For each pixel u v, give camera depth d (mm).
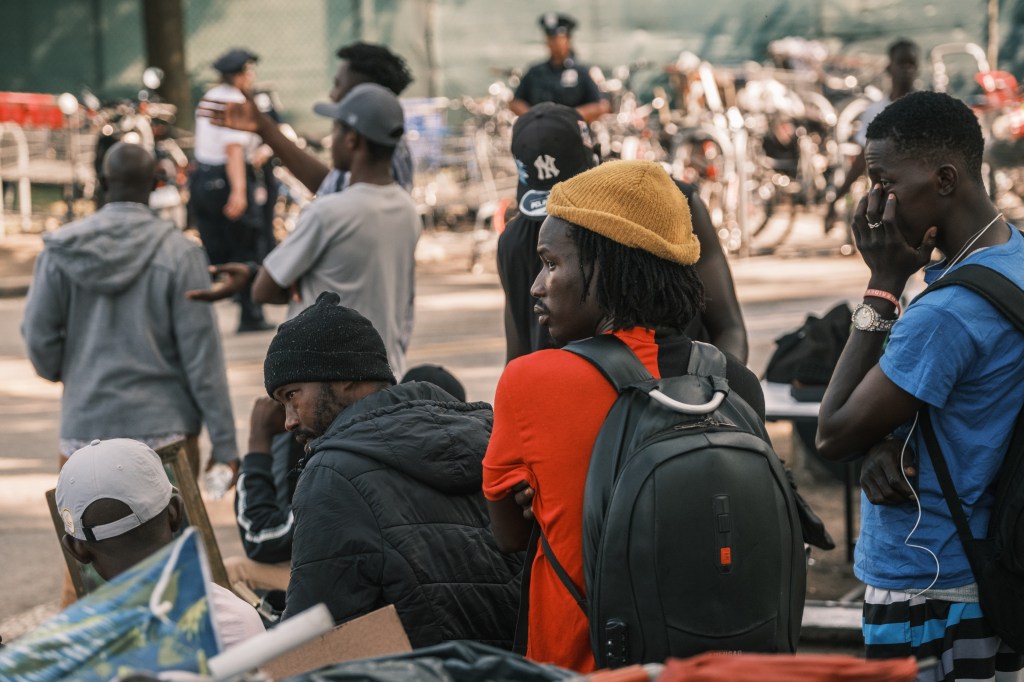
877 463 2570
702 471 2070
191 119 16797
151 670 1541
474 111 15078
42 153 15477
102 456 2619
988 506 2541
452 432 2604
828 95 15625
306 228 4422
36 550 5812
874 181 2627
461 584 2557
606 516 2107
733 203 13633
